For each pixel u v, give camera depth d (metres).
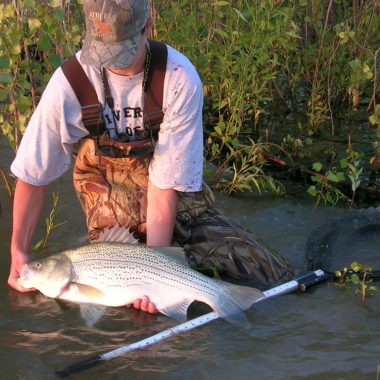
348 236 2.83
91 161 2.55
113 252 2.32
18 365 2.11
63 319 2.31
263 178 3.34
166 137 2.33
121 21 2.07
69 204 3.04
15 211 2.41
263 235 2.88
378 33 4.32
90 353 2.16
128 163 2.51
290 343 2.21
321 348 2.19
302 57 4.41
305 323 2.30
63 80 2.26
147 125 2.34
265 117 4.14
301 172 3.40
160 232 2.42
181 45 3.57
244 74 3.62
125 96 2.30
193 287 2.28
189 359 2.12
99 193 2.59
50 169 2.37
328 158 3.61
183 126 2.32
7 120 3.11
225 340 2.21
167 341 2.19
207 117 3.97
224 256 2.55
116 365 2.09
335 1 4.32
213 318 2.28
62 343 2.21
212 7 3.79
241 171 3.30
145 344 2.16
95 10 2.07
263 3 3.56
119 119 2.34
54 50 3.26
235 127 3.33
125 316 2.33
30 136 2.34
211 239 2.56
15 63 2.92
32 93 2.99
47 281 2.33
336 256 2.72
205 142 3.77
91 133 2.36
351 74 4.02
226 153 3.64
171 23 3.65
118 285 2.30
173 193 2.40
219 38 4.10
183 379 2.05
